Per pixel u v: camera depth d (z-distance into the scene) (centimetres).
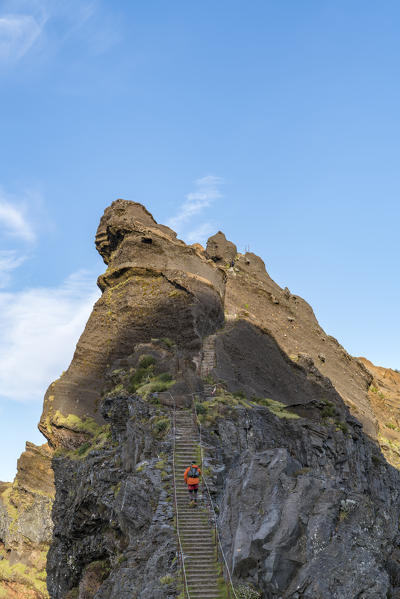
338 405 5147
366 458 4338
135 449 3120
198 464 2816
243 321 5028
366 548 2033
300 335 6381
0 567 5850
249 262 6569
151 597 2039
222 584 2034
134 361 4166
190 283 4788
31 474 6144
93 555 3272
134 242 5141
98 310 4922
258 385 4700
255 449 3234
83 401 4606
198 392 3666
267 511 2161
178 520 2391
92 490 3234
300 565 1995
